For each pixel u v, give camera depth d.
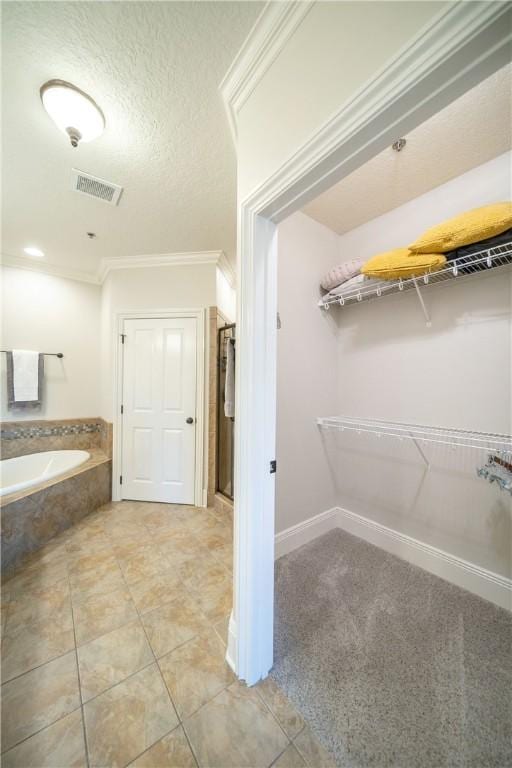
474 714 1.02
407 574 1.78
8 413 2.98
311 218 2.10
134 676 1.17
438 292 1.77
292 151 0.90
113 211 2.11
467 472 1.66
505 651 1.26
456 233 1.39
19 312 3.03
